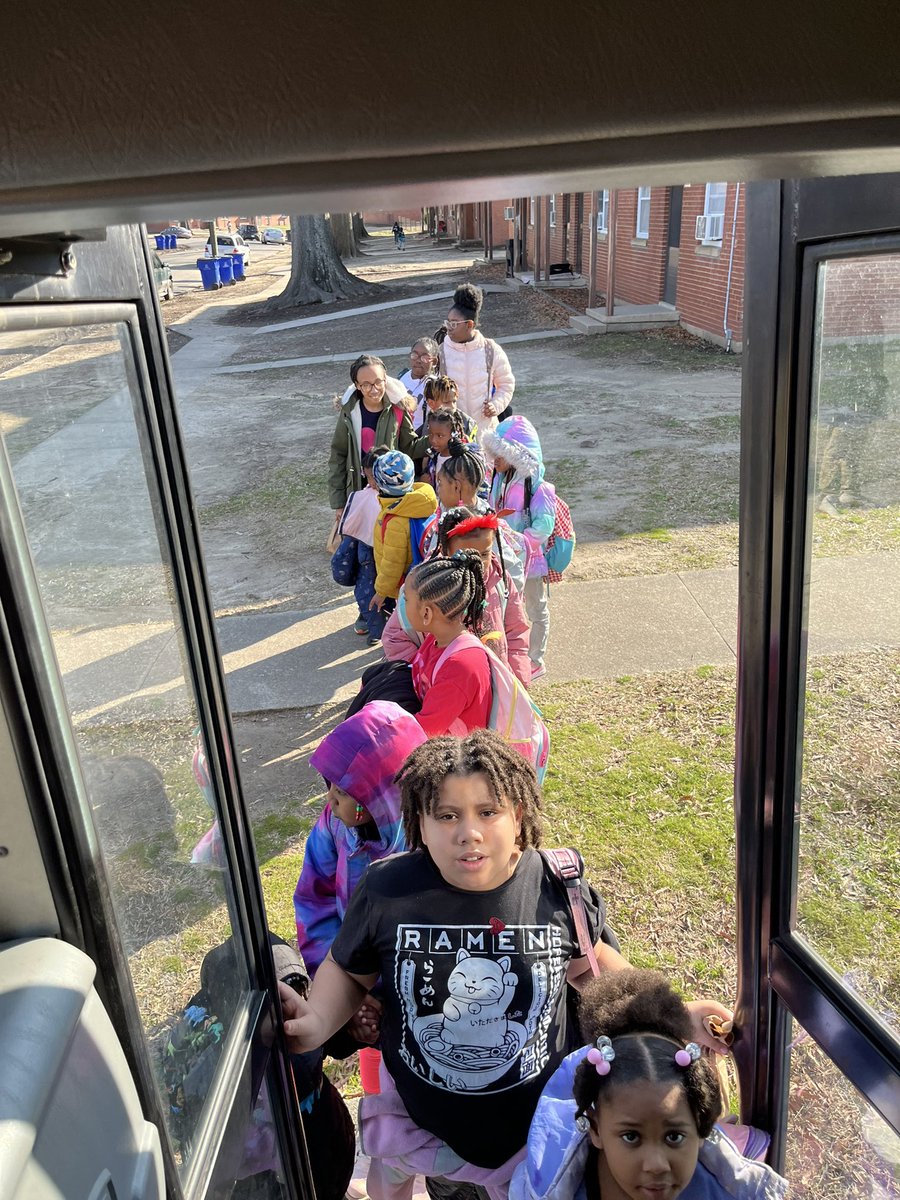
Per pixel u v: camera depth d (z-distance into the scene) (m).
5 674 0.78
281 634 5.73
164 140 0.36
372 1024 1.87
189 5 0.34
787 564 1.54
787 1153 1.87
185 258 42.94
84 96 0.35
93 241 0.96
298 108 0.36
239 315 23.64
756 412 1.55
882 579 1.39
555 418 10.46
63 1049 0.79
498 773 1.59
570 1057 1.58
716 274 13.49
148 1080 0.99
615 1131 1.40
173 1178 1.04
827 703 1.54
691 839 3.62
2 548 0.76
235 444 10.73
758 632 1.62
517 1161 1.70
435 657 2.59
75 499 0.95
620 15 0.36
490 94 0.36
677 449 8.95
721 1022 1.96
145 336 1.16
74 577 0.94
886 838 1.45
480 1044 1.60
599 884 3.41
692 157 0.40
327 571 6.74
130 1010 0.96
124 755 1.07
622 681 4.82
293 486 8.95
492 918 1.61
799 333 1.42
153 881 1.14
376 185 0.39
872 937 1.50
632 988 1.52
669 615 5.47
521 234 25.80
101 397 1.02
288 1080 1.70
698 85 0.37
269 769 4.39
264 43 0.35
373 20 0.35
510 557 3.24
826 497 1.47
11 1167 0.67
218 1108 1.29
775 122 0.38
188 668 1.32
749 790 1.72
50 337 0.89
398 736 2.02
